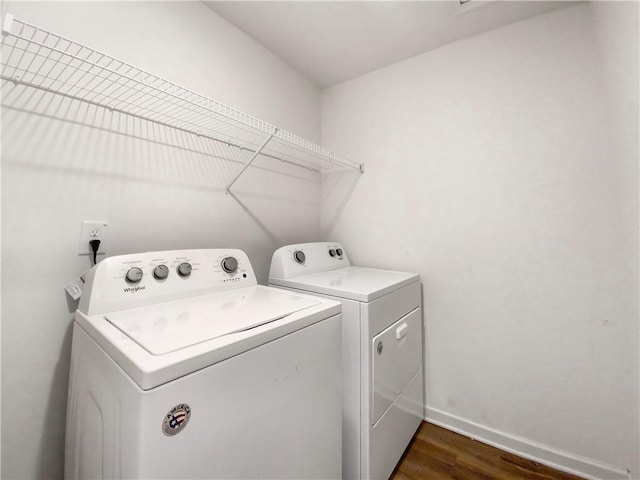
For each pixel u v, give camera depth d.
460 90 1.63
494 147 1.51
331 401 0.93
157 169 1.22
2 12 0.83
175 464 0.54
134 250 1.14
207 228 1.41
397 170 1.84
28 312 0.89
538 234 1.40
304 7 1.42
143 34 1.16
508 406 1.46
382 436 1.21
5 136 0.85
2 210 0.85
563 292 1.34
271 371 0.73
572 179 1.32
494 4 1.37
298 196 1.99
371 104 1.97
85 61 0.81
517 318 1.45
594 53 1.29
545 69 1.40
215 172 1.45
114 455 0.57
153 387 0.51
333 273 1.67
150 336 0.67
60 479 0.95
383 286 1.27
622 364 1.21
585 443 1.29
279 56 1.82
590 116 1.29
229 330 0.71
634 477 1.18
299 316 0.83
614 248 1.23
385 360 1.23
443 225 1.66
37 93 0.91
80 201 1.00
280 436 0.75
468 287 1.58
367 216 1.97
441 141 1.68
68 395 0.91
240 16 1.48
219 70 1.46
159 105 1.20
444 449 1.46
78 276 0.99
